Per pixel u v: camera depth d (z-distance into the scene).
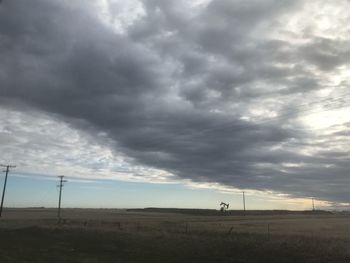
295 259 25.61
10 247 31.44
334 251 26.44
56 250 30.50
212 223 71.81
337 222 83.06
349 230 50.06
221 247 30.42
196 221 84.50
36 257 25.83
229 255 27.98
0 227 56.81
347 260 24.17
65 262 24.08
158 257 28.16
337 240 32.38
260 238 34.25
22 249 30.27
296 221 89.69
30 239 39.19
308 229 52.59
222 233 40.75
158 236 38.69
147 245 33.62
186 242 33.91
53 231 46.69
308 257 25.61
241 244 30.62
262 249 28.45
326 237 35.72
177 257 28.17
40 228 50.38
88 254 28.81
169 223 68.88
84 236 40.84
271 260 25.95
